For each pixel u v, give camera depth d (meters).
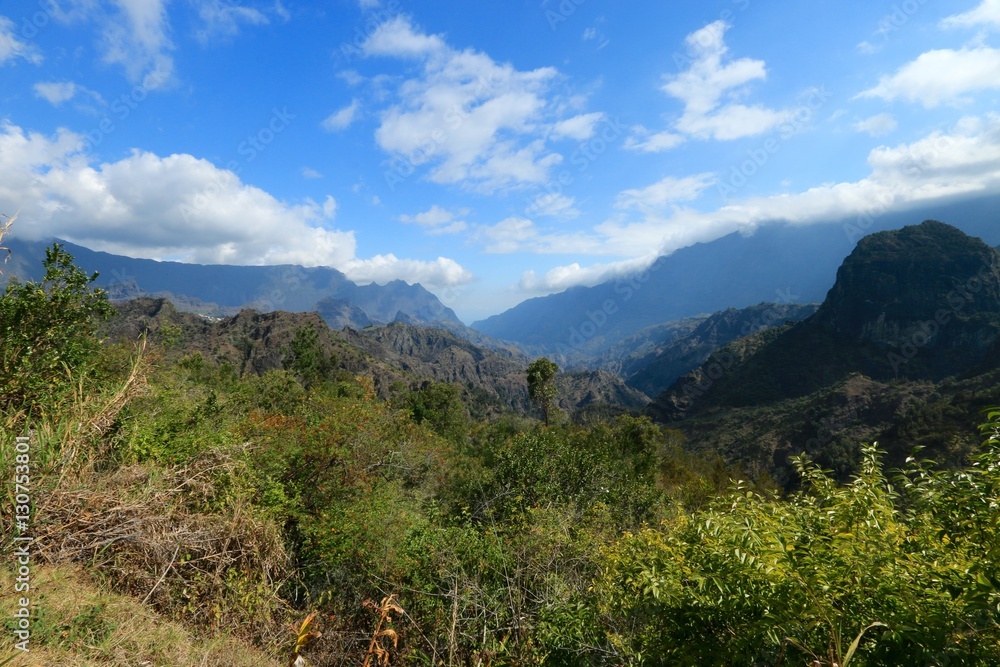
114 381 5.27
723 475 28.58
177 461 5.02
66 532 3.55
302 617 4.67
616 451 16.05
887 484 2.93
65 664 2.58
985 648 1.91
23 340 4.30
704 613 2.66
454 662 4.29
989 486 2.33
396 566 5.22
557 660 3.77
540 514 6.80
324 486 6.42
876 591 2.22
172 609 3.80
